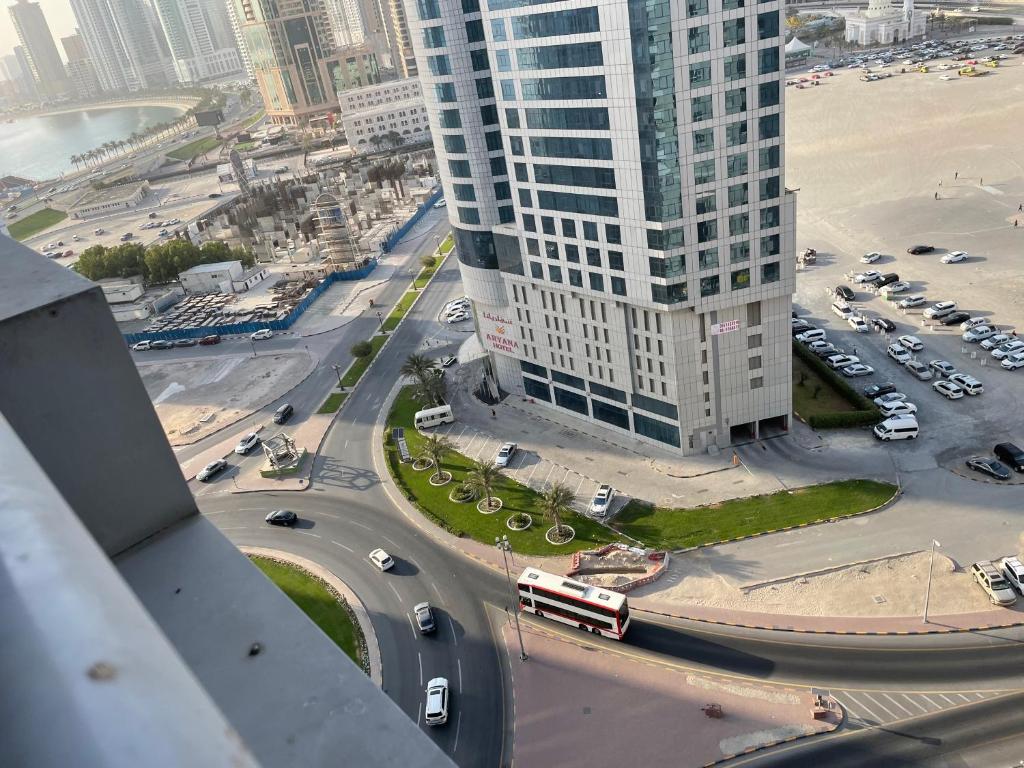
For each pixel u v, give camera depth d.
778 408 86.56
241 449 105.75
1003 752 50.84
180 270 183.75
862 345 107.75
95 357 9.12
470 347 116.19
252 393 124.69
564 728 57.41
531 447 95.19
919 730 53.12
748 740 54.06
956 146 180.88
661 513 79.31
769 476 81.81
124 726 2.60
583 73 74.19
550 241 88.00
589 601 64.50
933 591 64.38
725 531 75.12
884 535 71.25
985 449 81.38
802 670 59.09
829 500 76.75
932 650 59.22
